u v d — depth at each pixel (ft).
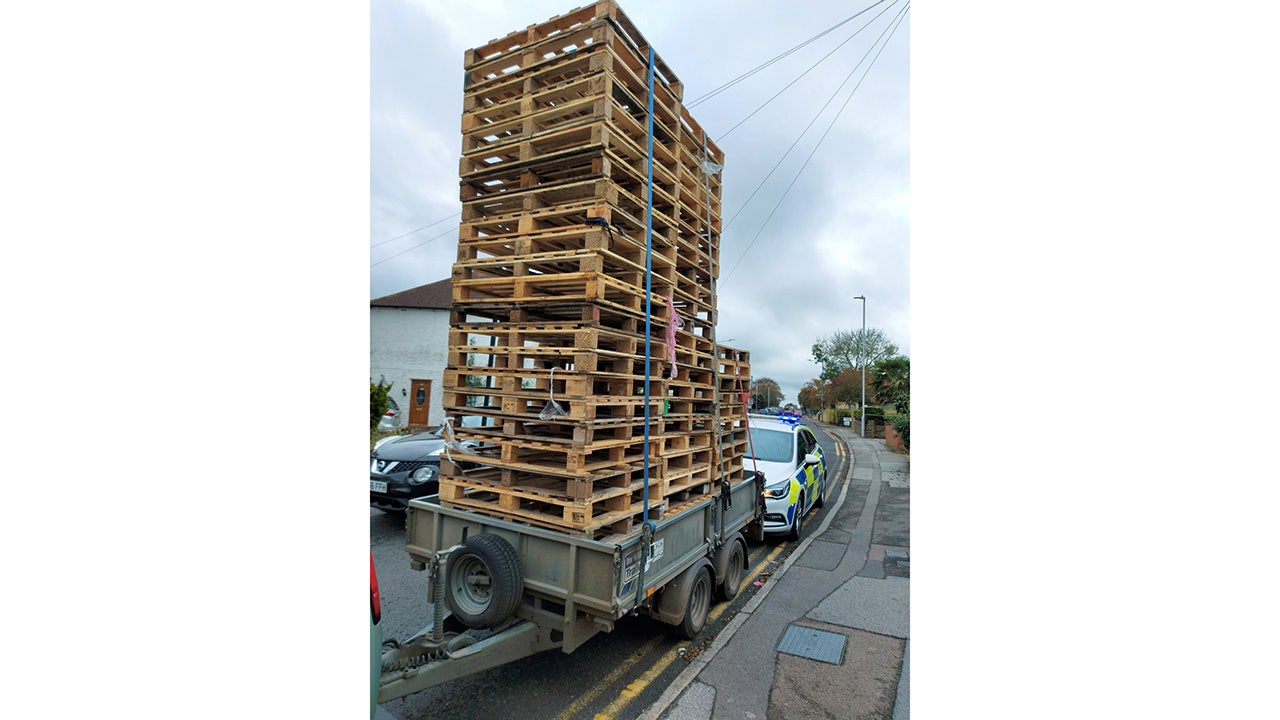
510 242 13.43
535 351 11.60
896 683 12.87
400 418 77.36
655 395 13.50
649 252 12.10
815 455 30.78
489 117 13.89
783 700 12.05
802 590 19.07
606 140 11.59
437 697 11.76
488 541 10.91
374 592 8.29
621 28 12.50
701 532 15.03
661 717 11.28
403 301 82.84
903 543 25.55
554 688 12.22
